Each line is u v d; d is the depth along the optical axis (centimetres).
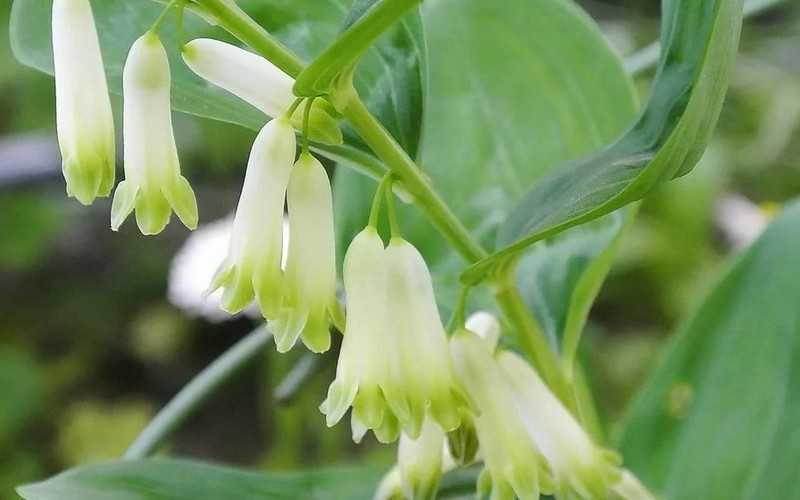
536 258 31
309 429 66
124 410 85
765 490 31
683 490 32
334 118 26
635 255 67
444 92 33
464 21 33
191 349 93
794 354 32
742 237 66
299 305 25
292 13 28
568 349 30
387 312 26
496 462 27
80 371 90
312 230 25
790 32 64
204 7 25
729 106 66
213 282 25
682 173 24
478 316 28
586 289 30
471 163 33
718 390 32
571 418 27
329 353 47
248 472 30
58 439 84
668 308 68
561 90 32
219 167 73
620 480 27
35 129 75
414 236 32
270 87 26
